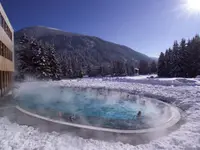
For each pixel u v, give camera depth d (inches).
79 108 415.8
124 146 180.2
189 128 224.2
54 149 163.9
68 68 1765.5
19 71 1105.4
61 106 432.1
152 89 582.6
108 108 414.9
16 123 242.5
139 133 211.3
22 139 185.8
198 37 1473.9
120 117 327.0
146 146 179.8
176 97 422.3
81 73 1889.8
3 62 482.6
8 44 584.1
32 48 1168.2
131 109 398.3
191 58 1385.3
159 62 1728.6
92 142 187.2
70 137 198.2
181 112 315.6
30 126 233.3
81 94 612.7
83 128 219.1
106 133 211.0
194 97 398.0
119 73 2496.3
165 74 1626.5
